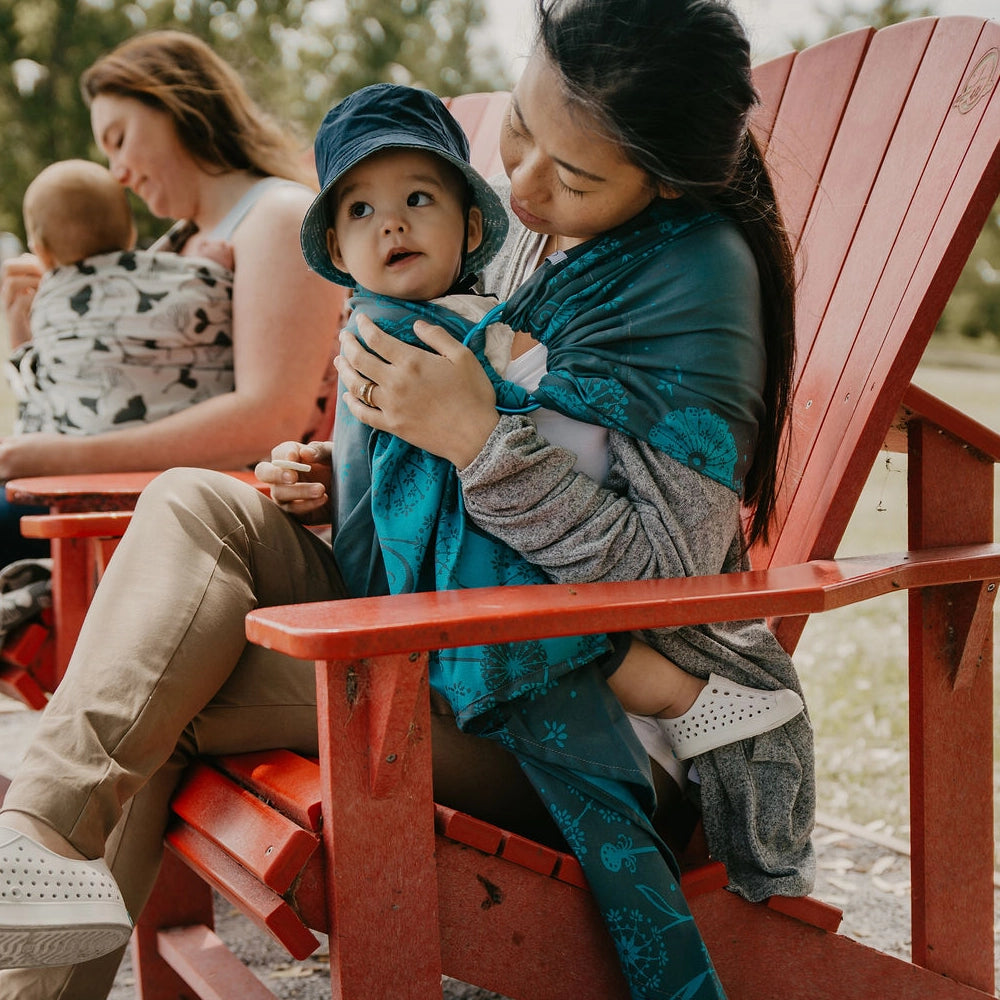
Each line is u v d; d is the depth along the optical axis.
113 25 13.80
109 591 1.21
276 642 0.94
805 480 1.60
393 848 1.08
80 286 2.37
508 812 1.33
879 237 1.64
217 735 1.27
